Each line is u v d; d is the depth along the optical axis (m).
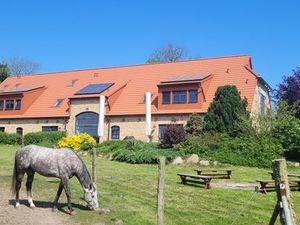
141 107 40.06
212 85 39.12
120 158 28.81
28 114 45.56
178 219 12.30
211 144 28.55
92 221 11.77
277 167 7.66
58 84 48.88
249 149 27.30
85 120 41.69
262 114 29.92
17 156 13.38
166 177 21.09
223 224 11.91
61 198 14.98
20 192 15.89
